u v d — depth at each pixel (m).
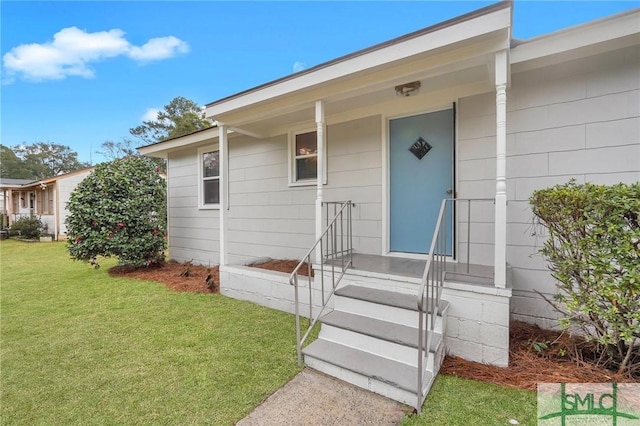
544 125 3.09
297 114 4.49
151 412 1.95
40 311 3.92
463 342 2.58
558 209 2.23
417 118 3.90
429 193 3.85
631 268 1.92
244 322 3.50
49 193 15.45
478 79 3.31
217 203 6.61
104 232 5.95
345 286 3.26
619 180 2.77
